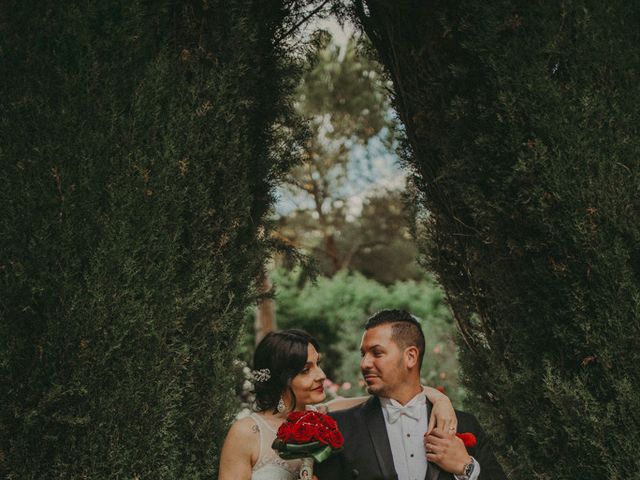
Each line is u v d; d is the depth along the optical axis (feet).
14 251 8.52
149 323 8.96
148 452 8.98
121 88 9.48
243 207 10.50
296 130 12.11
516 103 10.49
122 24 9.45
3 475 8.34
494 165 11.02
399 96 12.80
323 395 10.36
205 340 10.03
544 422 10.70
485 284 12.16
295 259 14.01
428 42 11.82
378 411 9.15
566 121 10.12
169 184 9.54
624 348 9.75
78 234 8.74
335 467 8.92
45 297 8.54
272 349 10.16
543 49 10.41
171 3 10.39
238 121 10.54
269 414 10.16
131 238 9.04
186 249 9.82
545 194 10.26
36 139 8.79
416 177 13.14
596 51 10.36
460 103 11.17
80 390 8.41
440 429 8.71
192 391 10.04
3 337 8.40
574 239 10.00
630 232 9.93
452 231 12.51
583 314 10.14
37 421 8.45
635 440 9.58
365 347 9.18
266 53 11.56
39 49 9.11
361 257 62.13
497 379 11.87
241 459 9.73
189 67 10.35
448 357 31.83
